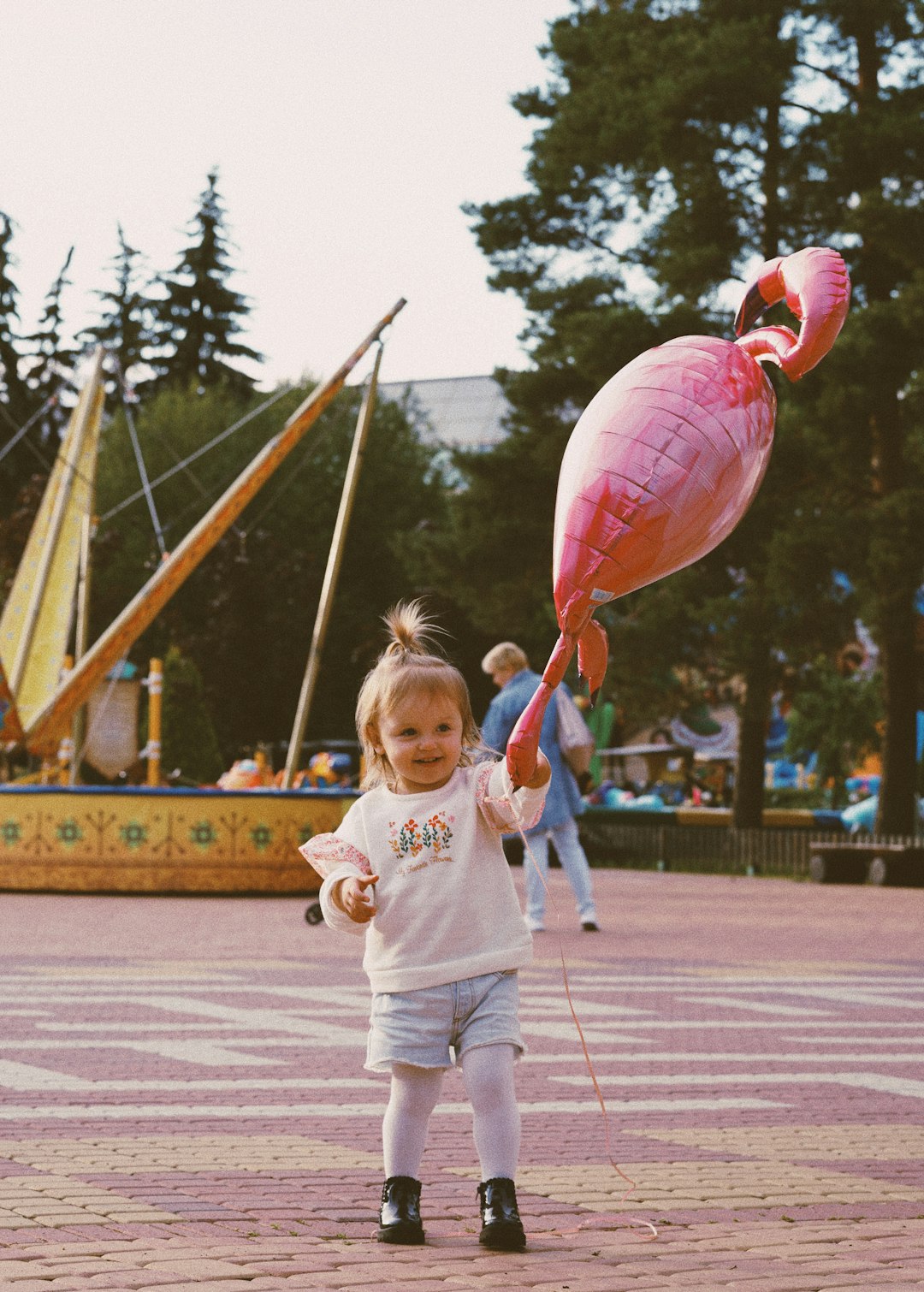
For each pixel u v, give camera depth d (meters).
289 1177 4.98
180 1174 4.96
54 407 74.00
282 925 16.06
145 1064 7.24
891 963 13.30
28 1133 5.59
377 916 4.44
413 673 4.46
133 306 75.50
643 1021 9.31
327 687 55.12
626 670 33.53
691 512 4.10
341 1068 7.27
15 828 21.00
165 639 54.47
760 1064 7.76
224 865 21.03
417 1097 4.39
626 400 4.17
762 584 31.73
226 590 52.66
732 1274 3.93
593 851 36.22
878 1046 8.51
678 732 64.12
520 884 23.19
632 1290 3.76
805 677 34.34
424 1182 5.04
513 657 15.23
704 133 30.42
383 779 4.59
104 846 20.92
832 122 29.84
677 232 31.98
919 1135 6.00
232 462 56.22
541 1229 4.43
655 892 24.14
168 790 21.05
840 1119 6.34
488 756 4.68
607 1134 4.93
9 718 23.88
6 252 74.94
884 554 28.75
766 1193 4.92
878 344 28.70
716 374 4.19
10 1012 8.98
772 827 38.41
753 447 4.17
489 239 36.25
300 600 53.16
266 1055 7.60
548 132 34.38
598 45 34.34
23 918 16.50
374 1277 3.81
